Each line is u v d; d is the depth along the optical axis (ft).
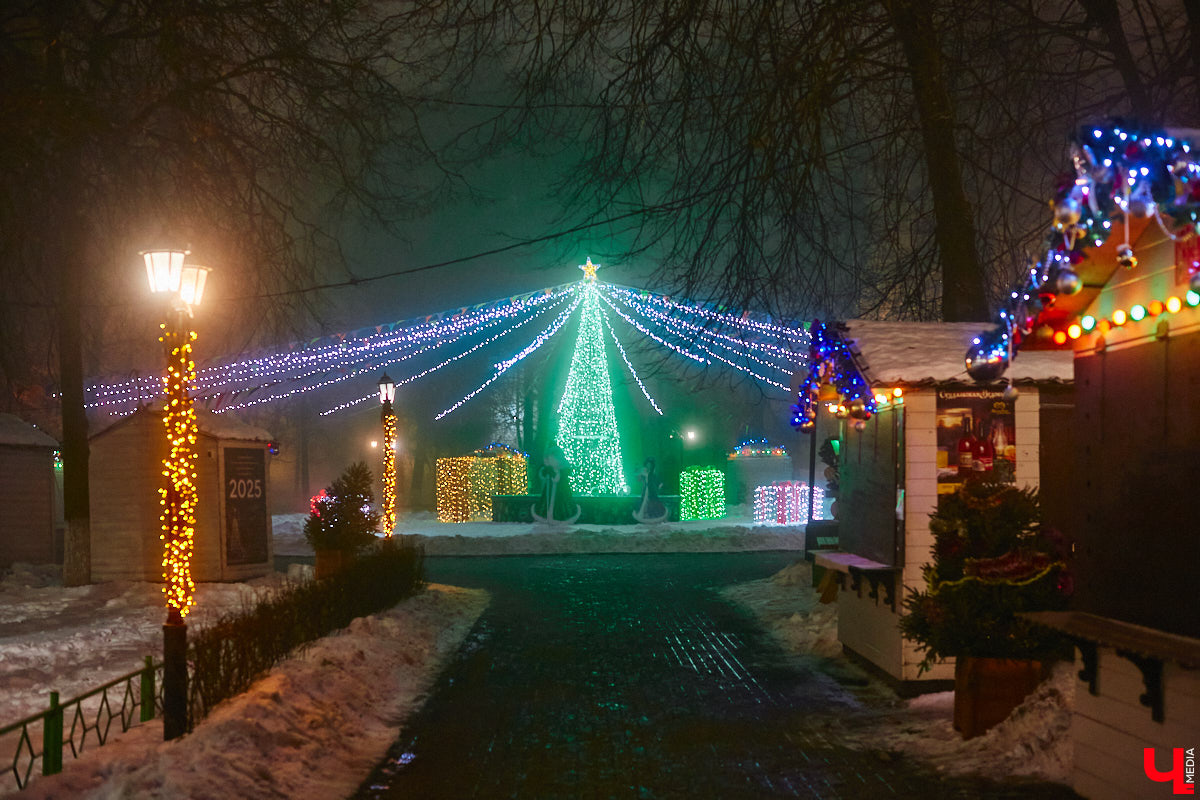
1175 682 18.31
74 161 55.26
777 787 22.85
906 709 30.01
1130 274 20.07
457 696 32.55
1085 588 21.80
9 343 70.38
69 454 61.05
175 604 24.72
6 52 49.93
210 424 61.36
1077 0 38.24
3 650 38.37
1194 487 18.07
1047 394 32.58
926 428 32.12
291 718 25.45
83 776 20.26
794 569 60.95
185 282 28.43
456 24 38.42
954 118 40.57
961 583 25.22
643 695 32.55
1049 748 22.98
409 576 53.31
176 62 50.55
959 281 42.45
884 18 37.91
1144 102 36.76
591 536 89.61
